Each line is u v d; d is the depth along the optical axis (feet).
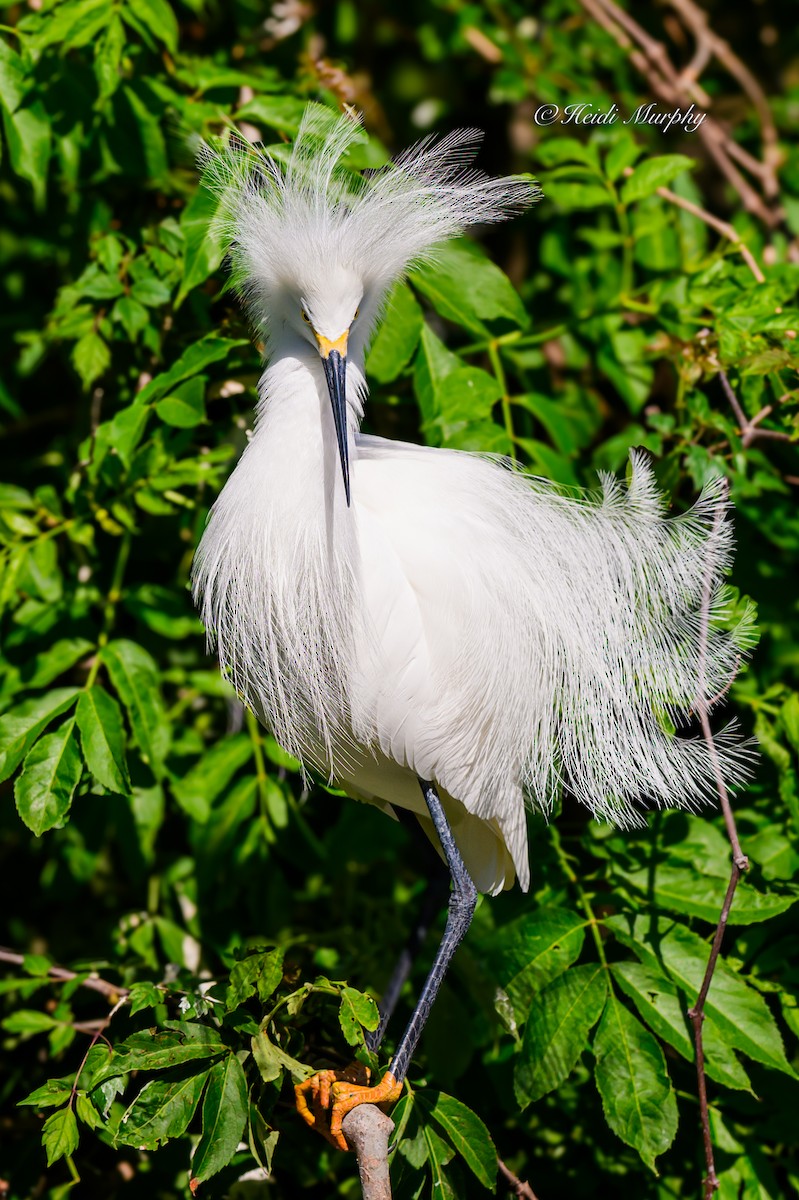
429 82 36.63
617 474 22.50
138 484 20.98
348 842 23.03
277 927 22.33
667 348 22.40
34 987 18.99
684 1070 18.89
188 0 23.54
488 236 33.68
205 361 18.48
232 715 23.72
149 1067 14.34
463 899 17.52
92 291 20.56
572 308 28.89
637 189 22.34
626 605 18.33
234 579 17.85
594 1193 19.99
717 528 18.53
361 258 17.37
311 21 29.81
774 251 27.43
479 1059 21.22
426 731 17.37
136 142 21.48
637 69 32.19
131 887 26.55
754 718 21.03
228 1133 14.10
